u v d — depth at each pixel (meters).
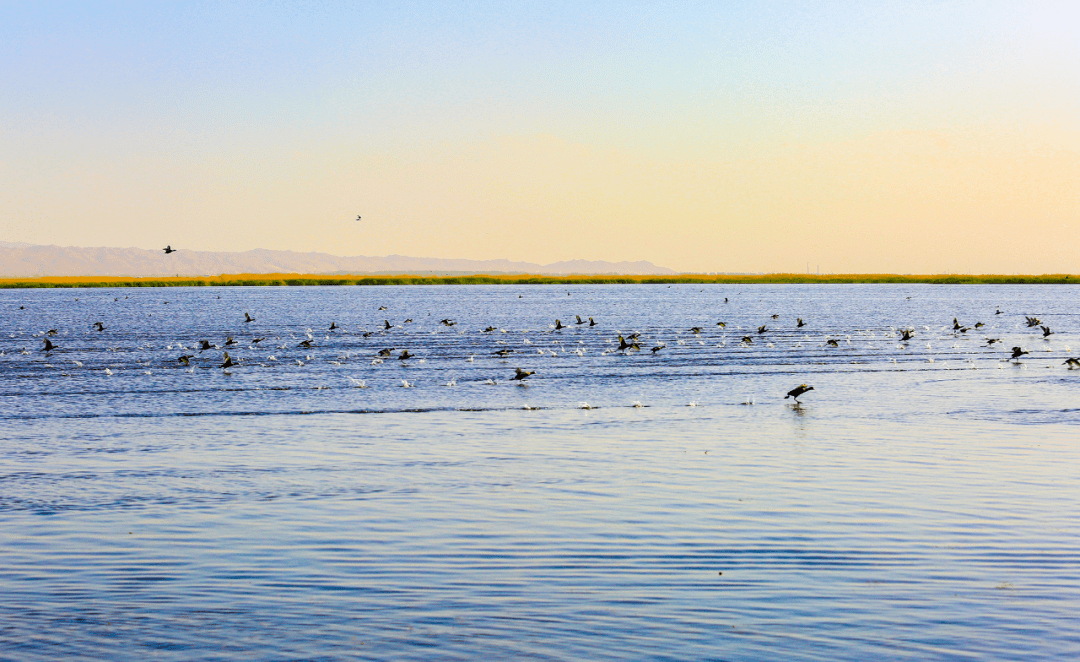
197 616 17.83
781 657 15.93
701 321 134.50
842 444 35.31
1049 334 96.88
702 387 54.88
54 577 20.02
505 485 28.48
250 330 116.44
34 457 33.69
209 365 71.00
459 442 36.34
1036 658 15.86
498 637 16.80
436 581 19.62
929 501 26.00
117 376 62.88
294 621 17.56
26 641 16.70
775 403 47.59
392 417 43.34
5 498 27.00
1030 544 21.89
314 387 55.88
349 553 21.58
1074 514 24.55
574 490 27.72
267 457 33.44
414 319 143.50
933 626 17.12
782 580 19.56
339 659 15.95
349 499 26.77
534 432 38.75
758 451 33.97
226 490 28.03
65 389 55.41
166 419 43.19
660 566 20.50
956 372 63.41
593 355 77.94
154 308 186.38
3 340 97.19
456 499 26.66
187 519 24.58
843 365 68.44
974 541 22.16
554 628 17.17
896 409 45.00
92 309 180.12
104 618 17.72
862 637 16.70
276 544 22.30
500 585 19.38
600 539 22.52
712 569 20.27
